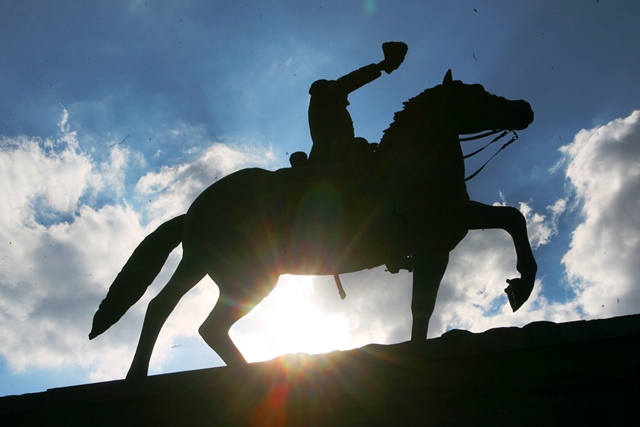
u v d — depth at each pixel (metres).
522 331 5.73
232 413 5.99
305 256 7.44
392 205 7.11
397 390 5.80
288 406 5.92
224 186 7.41
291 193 7.34
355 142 7.34
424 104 7.77
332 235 7.30
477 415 5.68
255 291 7.28
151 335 7.00
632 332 5.65
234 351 7.11
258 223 7.30
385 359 5.84
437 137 7.51
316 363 5.96
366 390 5.85
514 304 6.72
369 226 7.18
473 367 5.76
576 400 5.62
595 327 5.69
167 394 6.07
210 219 7.26
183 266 7.19
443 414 5.72
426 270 6.93
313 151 7.78
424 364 5.80
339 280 7.62
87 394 6.11
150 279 7.47
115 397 6.07
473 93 7.66
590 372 5.66
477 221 6.95
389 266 7.45
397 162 7.34
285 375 5.97
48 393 6.17
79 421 6.16
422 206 7.05
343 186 7.29
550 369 5.70
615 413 5.54
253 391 5.98
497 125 7.66
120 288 7.38
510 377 5.71
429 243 6.99
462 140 7.72
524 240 6.82
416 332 6.77
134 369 6.86
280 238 7.35
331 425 5.84
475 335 5.79
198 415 6.04
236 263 7.25
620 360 5.66
